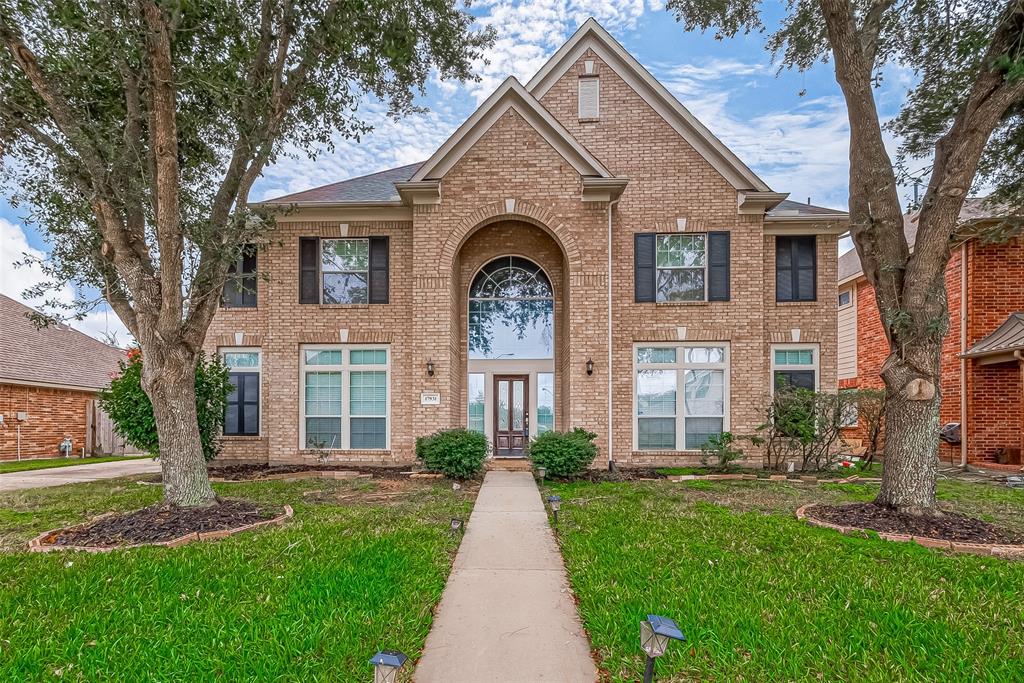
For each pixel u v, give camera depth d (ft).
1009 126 26.63
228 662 10.83
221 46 24.47
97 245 25.38
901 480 22.50
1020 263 43.60
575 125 42.88
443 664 11.14
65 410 60.23
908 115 28.09
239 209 25.21
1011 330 41.37
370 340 41.83
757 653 11.26
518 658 11.41
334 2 24.90
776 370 42.47
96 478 37.86
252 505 24.85
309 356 42.47
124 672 10.54
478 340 44.39
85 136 21.79
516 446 43.83
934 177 22.09
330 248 42.68
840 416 37.40
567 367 40.68
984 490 30.37
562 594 14.98
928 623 12.57
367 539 19.48
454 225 38.96
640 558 17.30
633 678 10.39
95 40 20.74
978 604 13.71
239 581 15.19
